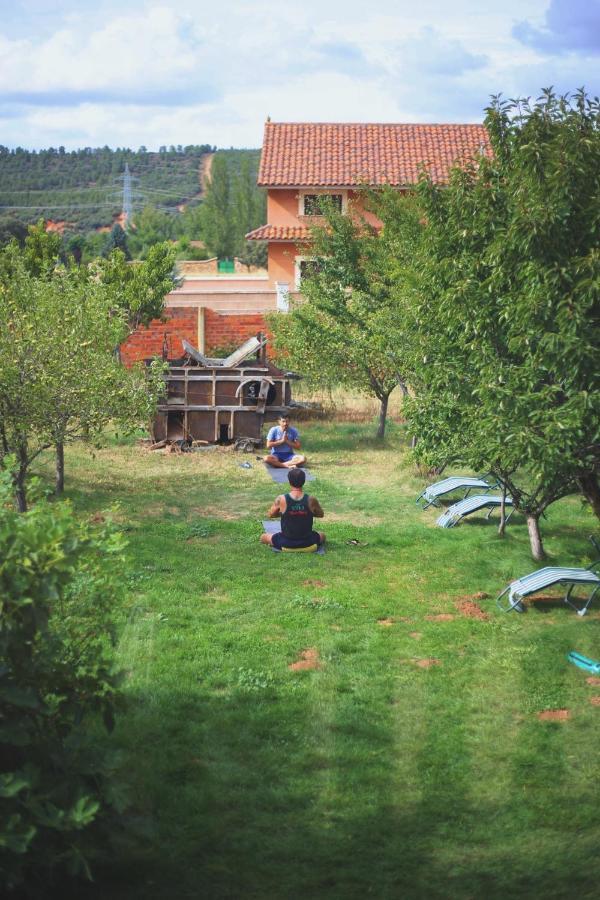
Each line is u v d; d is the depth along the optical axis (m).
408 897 5.73
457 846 6.27
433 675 8.84
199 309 31.55
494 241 10.06
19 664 5.24
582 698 8.42
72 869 5.02
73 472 17.78
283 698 8.23
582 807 6.71
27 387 12.65
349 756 7.28
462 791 6.90
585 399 8.84
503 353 10.49
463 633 9.92
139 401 14.34
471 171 10.97
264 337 21.52
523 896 5.76
